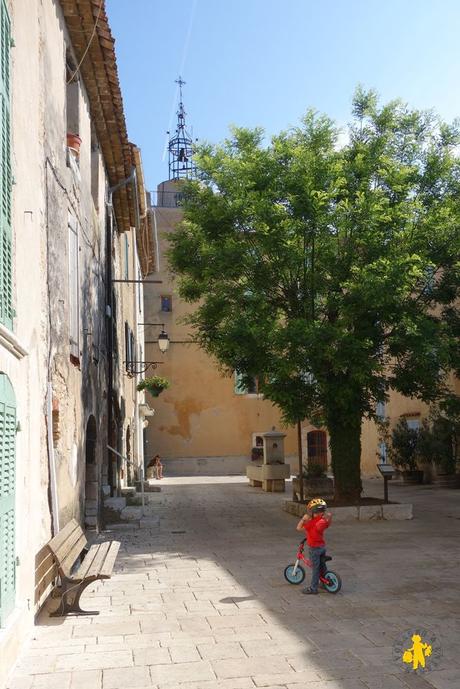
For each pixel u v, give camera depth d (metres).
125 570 10.46
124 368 21.36
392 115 16.67
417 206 15.20
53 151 9.44
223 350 16.02
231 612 7.90
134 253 26.61
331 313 15.66
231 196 16.06
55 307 9.22
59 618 7.61
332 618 7.59
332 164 15.28
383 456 29.50
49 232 8.94
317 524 8.83
